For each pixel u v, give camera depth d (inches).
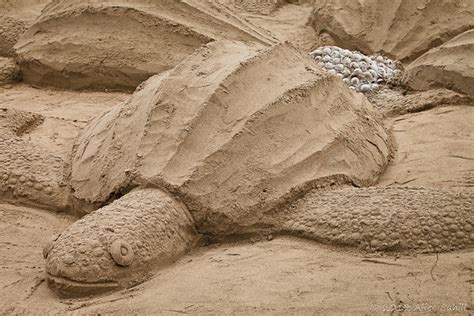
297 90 247.1
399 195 213.3
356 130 256.8
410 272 187.2
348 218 207.2
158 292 187.2
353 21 375.9
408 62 361.1
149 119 233.3
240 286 186.4
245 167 222.7
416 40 362.3
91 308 183.2
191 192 213.5
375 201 211.8
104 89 352.2
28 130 296.0
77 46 349.4
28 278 200.5
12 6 402.0
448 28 361.1
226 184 218.4
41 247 219.6
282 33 401.1
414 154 268.4
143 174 220.4
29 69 358.0
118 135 241.0
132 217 202.5
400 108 311.6
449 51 321.4
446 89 316.5
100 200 229.9
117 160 233.1
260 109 234.2
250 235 216.5
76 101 338.6
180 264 203.8
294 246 208.1
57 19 356.5
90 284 188.9
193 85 242.4
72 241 194.1
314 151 235.1
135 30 347.9
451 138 279.4
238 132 226.7
